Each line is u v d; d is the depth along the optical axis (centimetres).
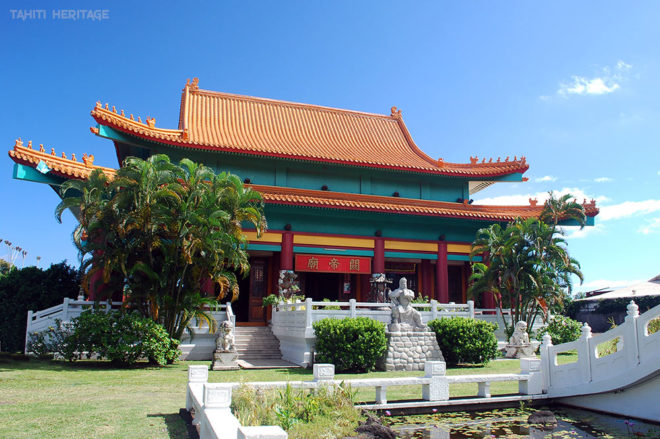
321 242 3170
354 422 1097
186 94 3669
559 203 3041
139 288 2114
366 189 3516
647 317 1271
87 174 2530
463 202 3572
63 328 2203
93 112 2617
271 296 2758
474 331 2128
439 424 1228
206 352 2402
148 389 1433
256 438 577
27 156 2400
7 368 1817
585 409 1423
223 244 2128
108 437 896
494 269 2803
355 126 4078
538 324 2894
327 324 1983
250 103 3888
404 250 3334
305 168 3409
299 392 1187
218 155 3167
